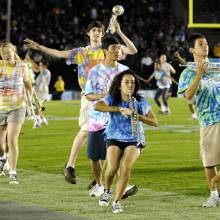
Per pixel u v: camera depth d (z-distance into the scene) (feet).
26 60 114.62
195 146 70.54
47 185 47.96
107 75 42.88
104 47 43.06
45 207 40.42
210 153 40.70
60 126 92.07
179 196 44.11
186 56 164.35
